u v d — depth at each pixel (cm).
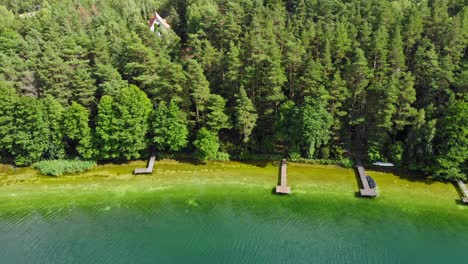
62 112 5838
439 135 5041
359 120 5391
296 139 5650
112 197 5119
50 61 5956
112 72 6091
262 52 5712
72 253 4041
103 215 4719
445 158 4931
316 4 7444
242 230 4328
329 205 4728
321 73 5509
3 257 3997
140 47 6047
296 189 5094
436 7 6331
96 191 5275
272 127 5944
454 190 4888
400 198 4784
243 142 6072
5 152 6088
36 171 5841
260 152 6047
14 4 11644
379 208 4625
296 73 5853
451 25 5566
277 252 3944
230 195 5053
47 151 6009
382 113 5131
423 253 3875
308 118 5288
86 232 4391
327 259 3812
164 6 11050
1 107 5634
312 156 5775
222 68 6241
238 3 7781
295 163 5788
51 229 4462
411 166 5244
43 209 4888
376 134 5391
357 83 5428
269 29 6219
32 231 4431
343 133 5706
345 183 5172
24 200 5097
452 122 4888
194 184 5359
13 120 5756
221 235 4256
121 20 9250
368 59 5725
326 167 5612
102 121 5697
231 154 6066
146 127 5897
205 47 6606
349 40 5941
